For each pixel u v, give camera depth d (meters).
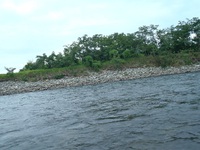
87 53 77.00
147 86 29.94
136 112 14.10
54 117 15.98
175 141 8.55
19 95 44.97
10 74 63.06
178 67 60.38
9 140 11.56
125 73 59.31
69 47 78.56
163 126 10.45
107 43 79.44
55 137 11.01
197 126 9.82
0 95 51.50
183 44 76.44
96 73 62.81
